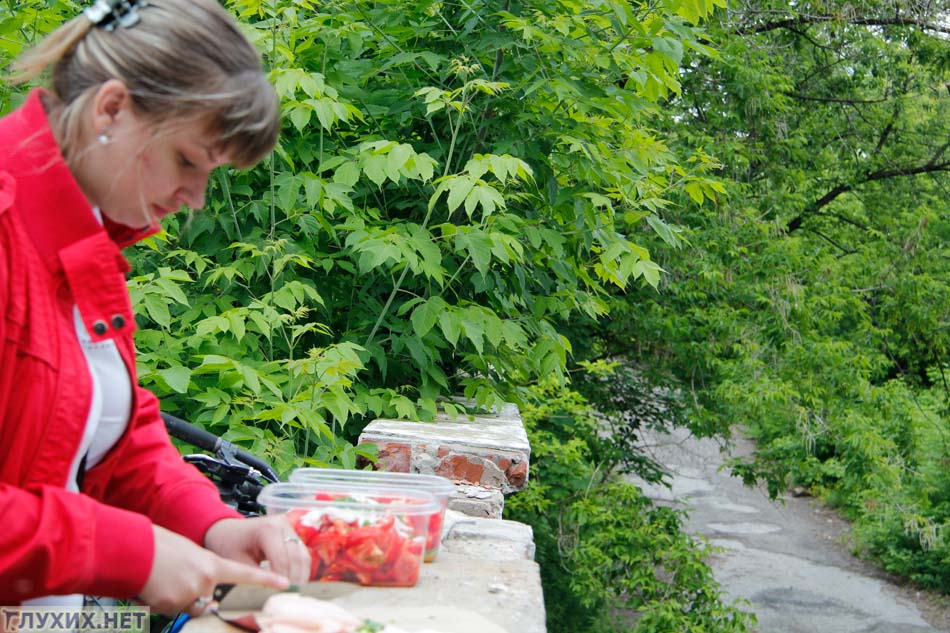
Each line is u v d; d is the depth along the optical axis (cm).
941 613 1280
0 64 324
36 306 123
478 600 159
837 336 1023
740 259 906
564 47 407
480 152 427
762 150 1011
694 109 1014
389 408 373
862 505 1464
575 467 919
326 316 403
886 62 1102
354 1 418
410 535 161
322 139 386
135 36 123
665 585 879
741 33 1017
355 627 130
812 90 1145
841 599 1319
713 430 995
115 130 124
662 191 474
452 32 423
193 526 151
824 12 1042
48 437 125
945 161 1182
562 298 454
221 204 373
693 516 1673
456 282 420
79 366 128
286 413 296
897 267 1057
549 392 875
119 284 130
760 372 911
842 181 1155
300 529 156
